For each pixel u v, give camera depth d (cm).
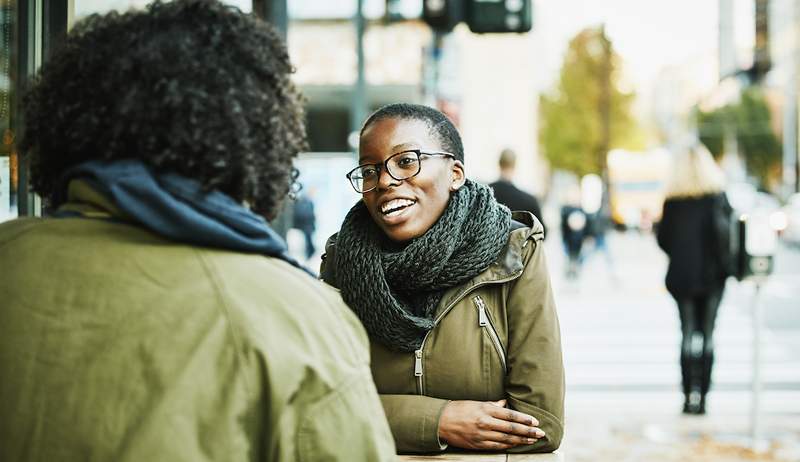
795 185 4538
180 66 133
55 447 121
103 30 140
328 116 1725
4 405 125
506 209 235
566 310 1502
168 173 132
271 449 124
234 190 137
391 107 232
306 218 1705
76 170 135
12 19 331
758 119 5841
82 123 134
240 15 144
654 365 987
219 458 121
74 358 124
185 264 129
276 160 141
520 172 4181
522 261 227
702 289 699
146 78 132
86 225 133
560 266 2469
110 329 125
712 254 696
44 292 129
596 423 687
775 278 2075
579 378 910
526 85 4206
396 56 1531
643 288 1891
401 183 224
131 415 121
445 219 222
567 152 5044
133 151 134
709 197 695
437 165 227
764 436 638
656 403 777
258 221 136
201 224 129
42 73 142
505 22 714
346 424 128
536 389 221
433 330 225
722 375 921
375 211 227
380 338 222
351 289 222
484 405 219
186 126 131
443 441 219
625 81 5088
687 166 704
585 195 2081
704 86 4891
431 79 1181
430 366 224
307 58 1672
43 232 134
